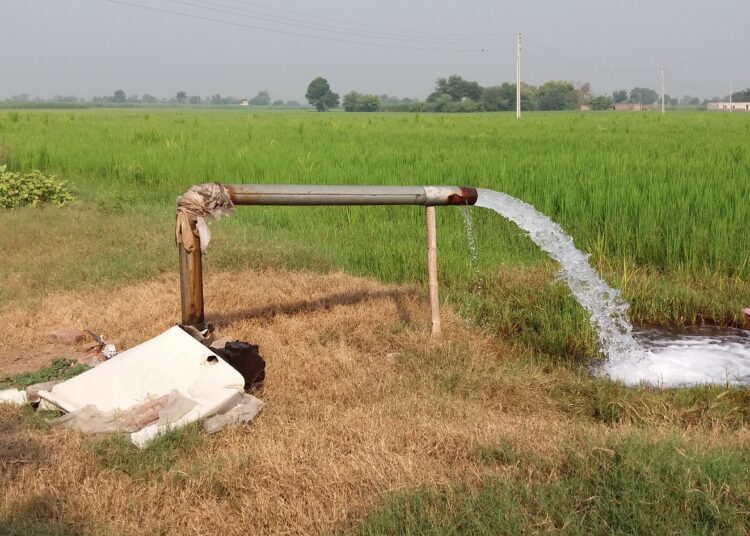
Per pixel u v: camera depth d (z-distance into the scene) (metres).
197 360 4.77
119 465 3.90
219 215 5.12
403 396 5.07
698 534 3.24
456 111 111.50
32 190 12.69
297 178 13.55
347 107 125.06
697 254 9.08
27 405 4.69
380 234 10.27
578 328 6.92
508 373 5.71
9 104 161.25
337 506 3.56
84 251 9.02
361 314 6.69
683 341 7.14
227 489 3.74
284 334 6.21
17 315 6.71
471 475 3.80
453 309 7.33
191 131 28.05
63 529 3.38
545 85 129.50
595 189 10.97
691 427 4.87
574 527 3.31
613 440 4.04
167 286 7.44
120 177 16.86
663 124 33.41
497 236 10.20
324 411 4.72
